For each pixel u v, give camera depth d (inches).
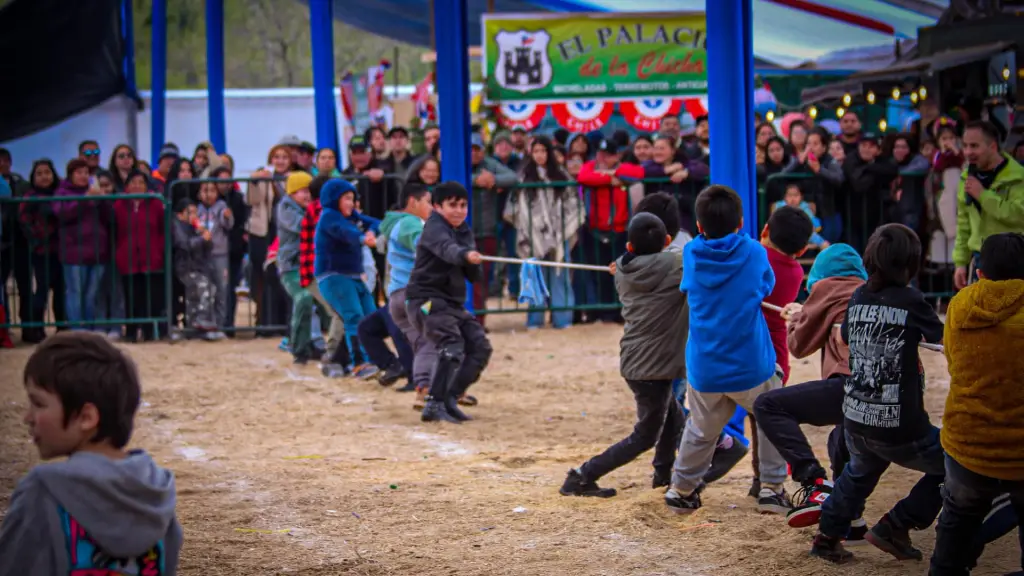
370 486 242.7
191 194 514.0
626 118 588.7
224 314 515.8
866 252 166.2
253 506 225.5
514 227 527.5
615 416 326.0
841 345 184.5
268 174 539.2
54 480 93.7
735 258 196.7
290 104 860.0
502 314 583.8
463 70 468.1
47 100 755.4
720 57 271.1
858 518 181.8
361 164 514.6
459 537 201.0
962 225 331.9
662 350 213.3
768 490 210.8
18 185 572.7
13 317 545.0
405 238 346.6
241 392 375.6
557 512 216.8
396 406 349.7
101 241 501.4
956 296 147.9
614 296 522.6
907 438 159.9
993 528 159.3
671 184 499.5
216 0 687.7
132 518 96.2
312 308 430.0
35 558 93.8
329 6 584.7
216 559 187.6
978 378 141.5
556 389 373.1
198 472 259.4
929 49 534.6
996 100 511.5
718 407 202.7
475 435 303.9
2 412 342.6
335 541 199.3
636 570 179.2
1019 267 143.9
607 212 506.0
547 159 514.0
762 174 494.6
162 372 417.4
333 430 313.6
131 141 821.2
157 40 761.6
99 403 96.2
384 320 377.7
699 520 207.6
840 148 506.9
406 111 803.4
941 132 501.7
